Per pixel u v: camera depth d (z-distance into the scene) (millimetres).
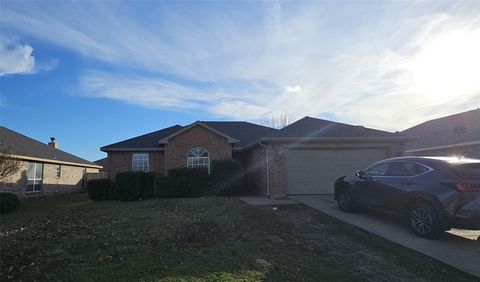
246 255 7793
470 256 7562
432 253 7754
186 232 9773
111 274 6613
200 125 22469
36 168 25766
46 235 9875
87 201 19891
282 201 14547
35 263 7309
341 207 12016
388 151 17016
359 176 11133
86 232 10062
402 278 6605
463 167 8508
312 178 16500
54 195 26125
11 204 15367
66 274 6656
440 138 24562
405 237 8922
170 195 18922
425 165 9258
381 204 10227
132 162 25297
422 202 8898
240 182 18922
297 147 16562
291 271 6867
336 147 16719
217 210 13109
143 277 6434
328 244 8656
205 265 7102
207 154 22422
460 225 8141
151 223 11016
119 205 16500
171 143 22391
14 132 27781
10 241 9211
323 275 6699
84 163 33938
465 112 26781
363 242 8734
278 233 9656
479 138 20922
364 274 6789
